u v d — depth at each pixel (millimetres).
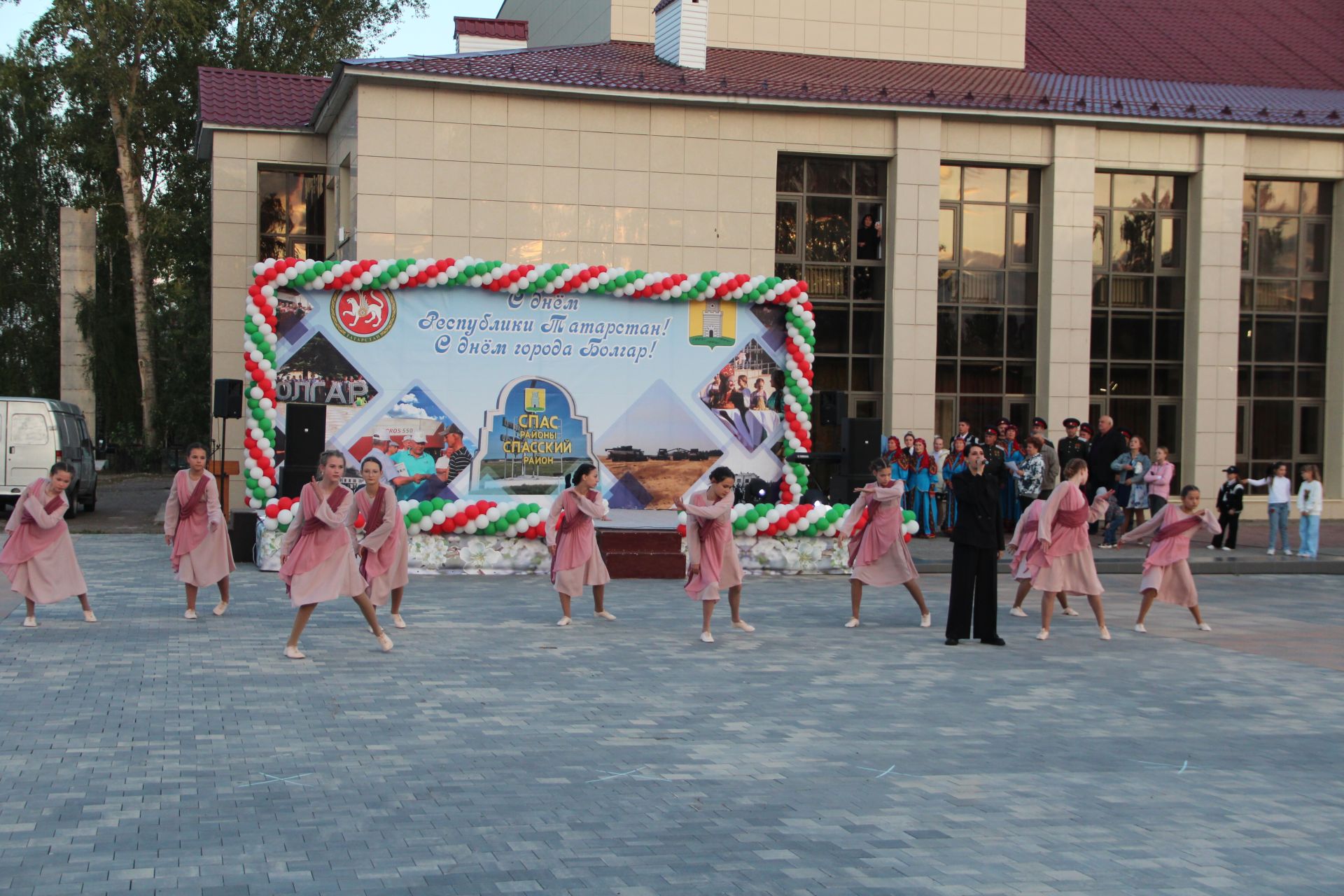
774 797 6766
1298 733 8688
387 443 18141
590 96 23188
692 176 23938
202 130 25312
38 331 45438
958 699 9578
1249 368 28062
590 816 6348
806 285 19625
